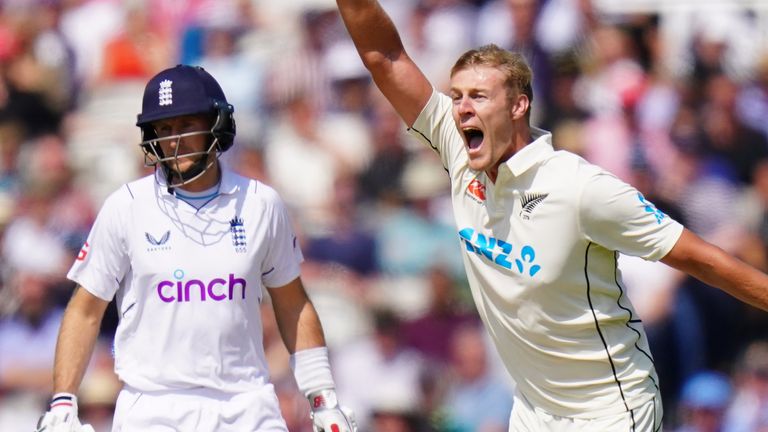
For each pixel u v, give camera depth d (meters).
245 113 39.97
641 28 39.56
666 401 34.19
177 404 16.45
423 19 40.28
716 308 34.38
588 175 15.72
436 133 17.41
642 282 34.50
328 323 35.41
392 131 38.31
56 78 42.22
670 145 37.53
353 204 37.59
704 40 39.34
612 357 16.45
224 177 16.95
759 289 15.51
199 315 16.48
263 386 17.00
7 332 35.84
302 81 40.16
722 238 36.25
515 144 16.27
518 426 17.48
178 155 16.39
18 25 42.56
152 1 42.84
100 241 16.78
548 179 15.92
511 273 16.28
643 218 15.68
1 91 41.69
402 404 33.91
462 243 16.92
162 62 42.41
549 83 38.66
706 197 36.56
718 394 33.62
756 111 38.44
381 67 17.28
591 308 16.25
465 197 16.84
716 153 37.50
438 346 34.59
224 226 16.70
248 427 16.66
